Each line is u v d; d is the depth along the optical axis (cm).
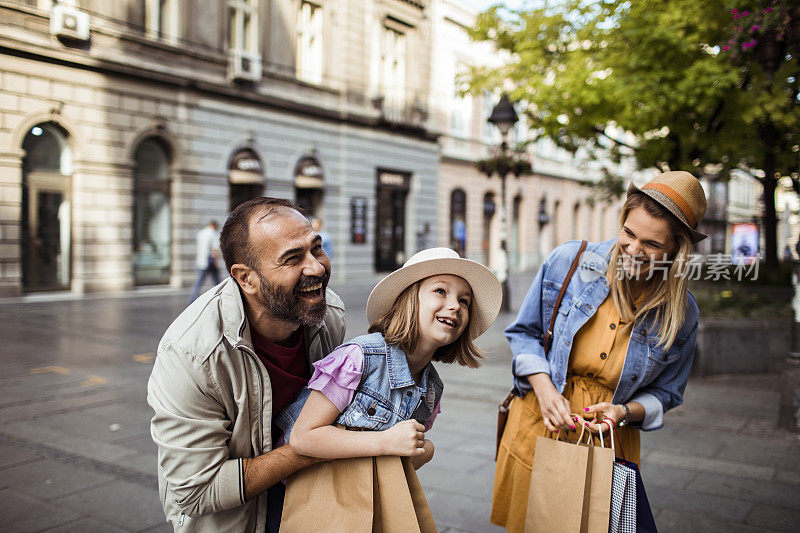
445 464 400
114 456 402
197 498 140
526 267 3125
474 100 2700
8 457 397
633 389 200
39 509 321
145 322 1010
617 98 629
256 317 153
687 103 592
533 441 209
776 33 483
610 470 167
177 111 1545
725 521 321
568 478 169
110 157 1407
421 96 2328
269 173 1794
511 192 2981
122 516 314
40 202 1333
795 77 546
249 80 1673
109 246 1421
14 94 1238
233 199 1755
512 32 779
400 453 142
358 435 143
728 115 619
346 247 2042
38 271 1341
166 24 1514
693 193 180
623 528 167
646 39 594
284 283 142
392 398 153
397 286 161
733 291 817
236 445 148
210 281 1625
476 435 462
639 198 185
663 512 332
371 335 158
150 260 1543
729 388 623
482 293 166
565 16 707
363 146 2091
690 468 398
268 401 150
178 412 140
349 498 142
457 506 335
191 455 138
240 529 150
